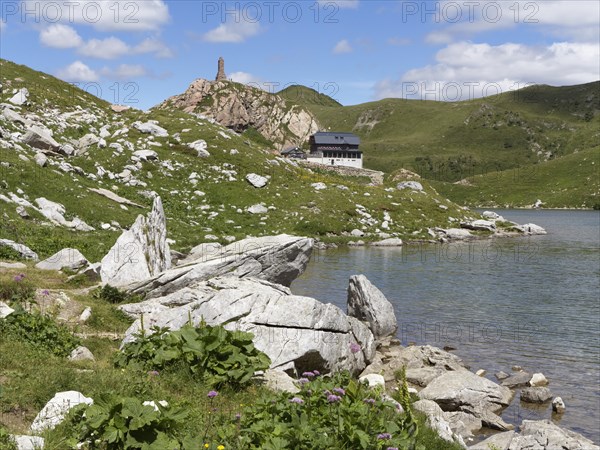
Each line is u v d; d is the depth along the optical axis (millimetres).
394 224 76188
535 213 175250
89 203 49406
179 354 15047
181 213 61969
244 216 65875
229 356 14898
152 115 92188
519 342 30078
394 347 29406
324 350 20219
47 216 43500
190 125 87500
